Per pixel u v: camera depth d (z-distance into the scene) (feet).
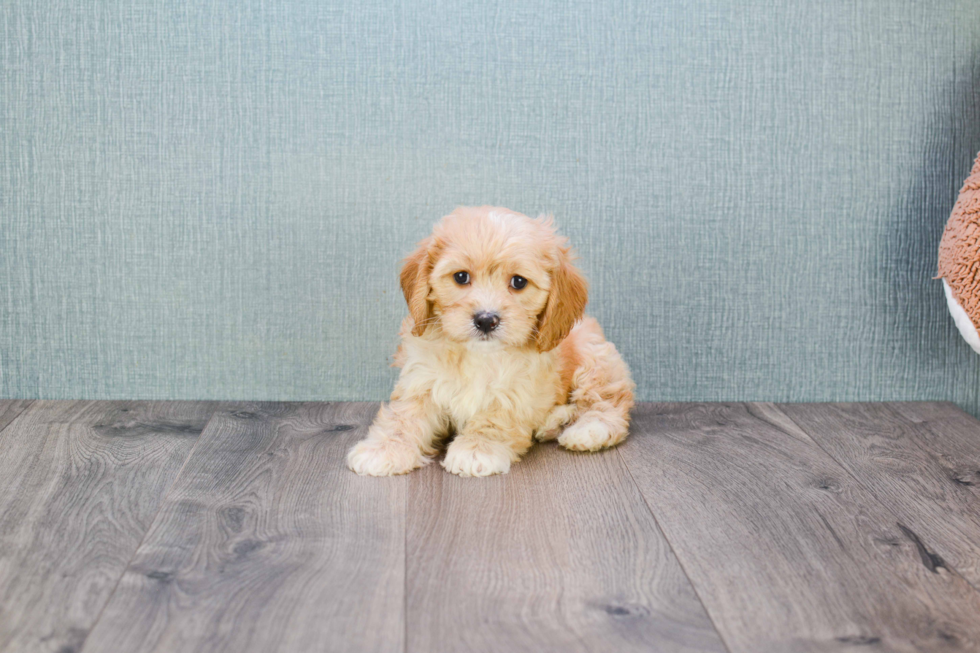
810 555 4.25
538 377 5.52
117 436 5.87
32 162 6.48
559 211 6.73
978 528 4.62
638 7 6.53
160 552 4.11
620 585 3.90
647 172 6.72
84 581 3.81
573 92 6.59
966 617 3.68
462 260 5.06
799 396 7.06
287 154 6.55
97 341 6.75
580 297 5.49
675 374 7.00
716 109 6.67
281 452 5.60
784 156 6.75
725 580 3.97
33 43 6.34
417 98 6.54
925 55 6.72
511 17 6.50
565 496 4.93
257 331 6.80
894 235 6.91
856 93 6.72
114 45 6.37
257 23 6.40
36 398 6.81
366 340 6.84
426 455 5.61
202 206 6.59
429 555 4.16
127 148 6.49
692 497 4.96
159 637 3.38
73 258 6.62
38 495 4.79
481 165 6.64
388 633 3.46
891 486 5.21
